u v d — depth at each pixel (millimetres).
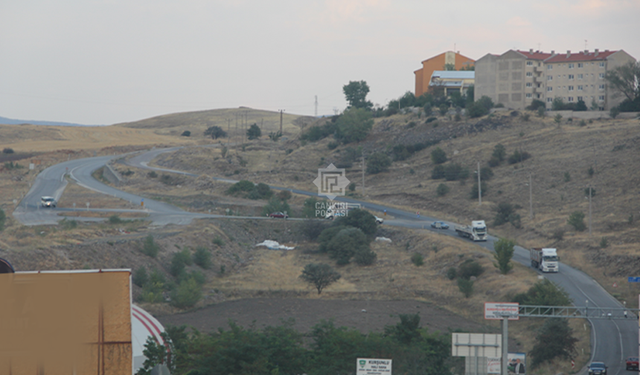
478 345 36594
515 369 43188
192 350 41562
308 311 72312
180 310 70750
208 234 106938
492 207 127125
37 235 87562
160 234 100938
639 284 76250
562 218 110188
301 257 106000
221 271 93250
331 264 101562
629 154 131625
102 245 83312
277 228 124750
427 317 70062
